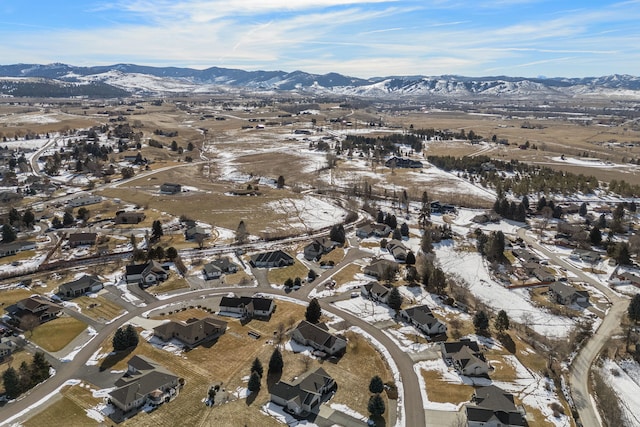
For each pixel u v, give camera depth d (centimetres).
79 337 8369
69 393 6769
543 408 6806
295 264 12200
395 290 9881
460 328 9069
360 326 9019
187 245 13388
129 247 13062
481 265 12662
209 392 6731
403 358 7956
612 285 11500
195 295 10238
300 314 9438
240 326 8912
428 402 6825
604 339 9069
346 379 7294
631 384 7725
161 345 8144
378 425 6284
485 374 7556
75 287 10038
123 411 6353
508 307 10325
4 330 8456
